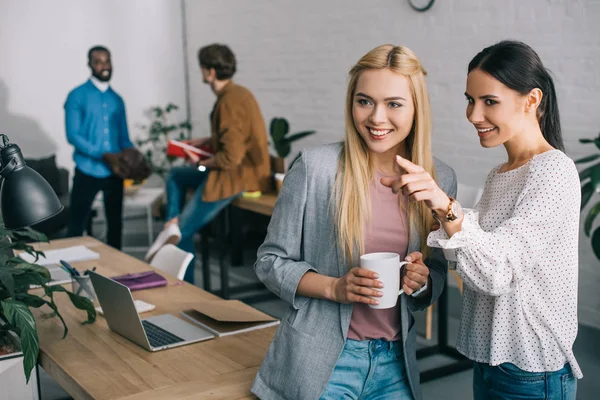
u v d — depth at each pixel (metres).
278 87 6.14
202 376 1.88
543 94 1.52
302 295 1.57
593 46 3.64
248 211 5.63
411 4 4.64
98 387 1.82
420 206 1.58
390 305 1.48
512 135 1.51
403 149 1.59
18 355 2.00
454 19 4.37
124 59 7.49
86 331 2.28
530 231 1.42
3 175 1.76
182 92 7.78
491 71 1.47
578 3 3.68
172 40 7.65
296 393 1.56
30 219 1.73
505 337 1.53
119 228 5.31
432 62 4.56
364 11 5.07
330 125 5.59
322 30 5.52
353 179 1.54
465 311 1.65
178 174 4.84
